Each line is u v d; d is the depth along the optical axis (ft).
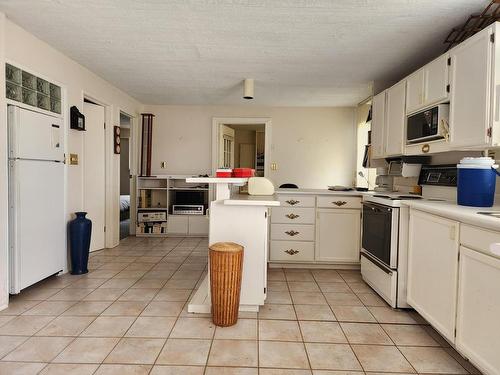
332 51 10.34
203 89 15.21
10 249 8.50
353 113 18.43
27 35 9.00
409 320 7.80
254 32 8.99
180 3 7.45
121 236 17.70
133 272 11.25
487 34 6.54
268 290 9.73
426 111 8.90
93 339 6.69
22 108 8.79
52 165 10.02
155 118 18.70
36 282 9.46
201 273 11.19
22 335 6.83
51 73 10.09
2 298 8.07
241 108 18.63
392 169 12.21
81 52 10.57
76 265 10.93
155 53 10.66
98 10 7.83
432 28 8.62
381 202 8.99
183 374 5.56
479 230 5.31
